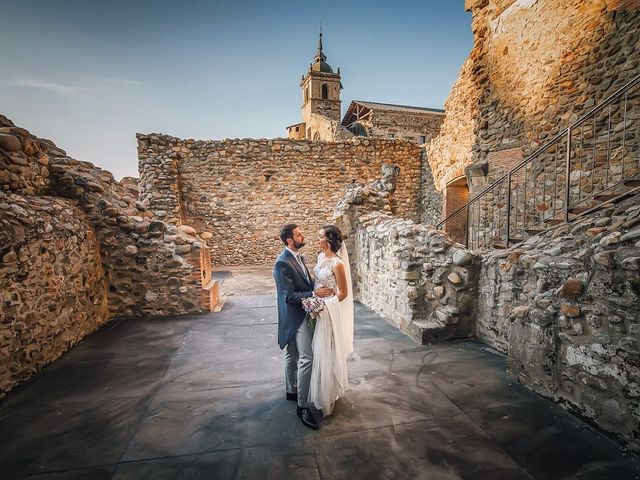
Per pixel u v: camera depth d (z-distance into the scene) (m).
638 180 3.49
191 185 10.40
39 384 2.84
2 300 2.64
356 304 5.63
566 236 3.18
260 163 10.59
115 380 2.91
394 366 3.15
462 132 8.59
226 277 8.57
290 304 2.36
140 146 9.98
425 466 1.85
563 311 2.40
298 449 2.00
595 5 5.24
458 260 3.83
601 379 2.13
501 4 6.98
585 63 5.43
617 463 1.84
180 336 4.00
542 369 2.58
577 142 5.59
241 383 2.87
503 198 7.12
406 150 11.34
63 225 3.73
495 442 2.04
